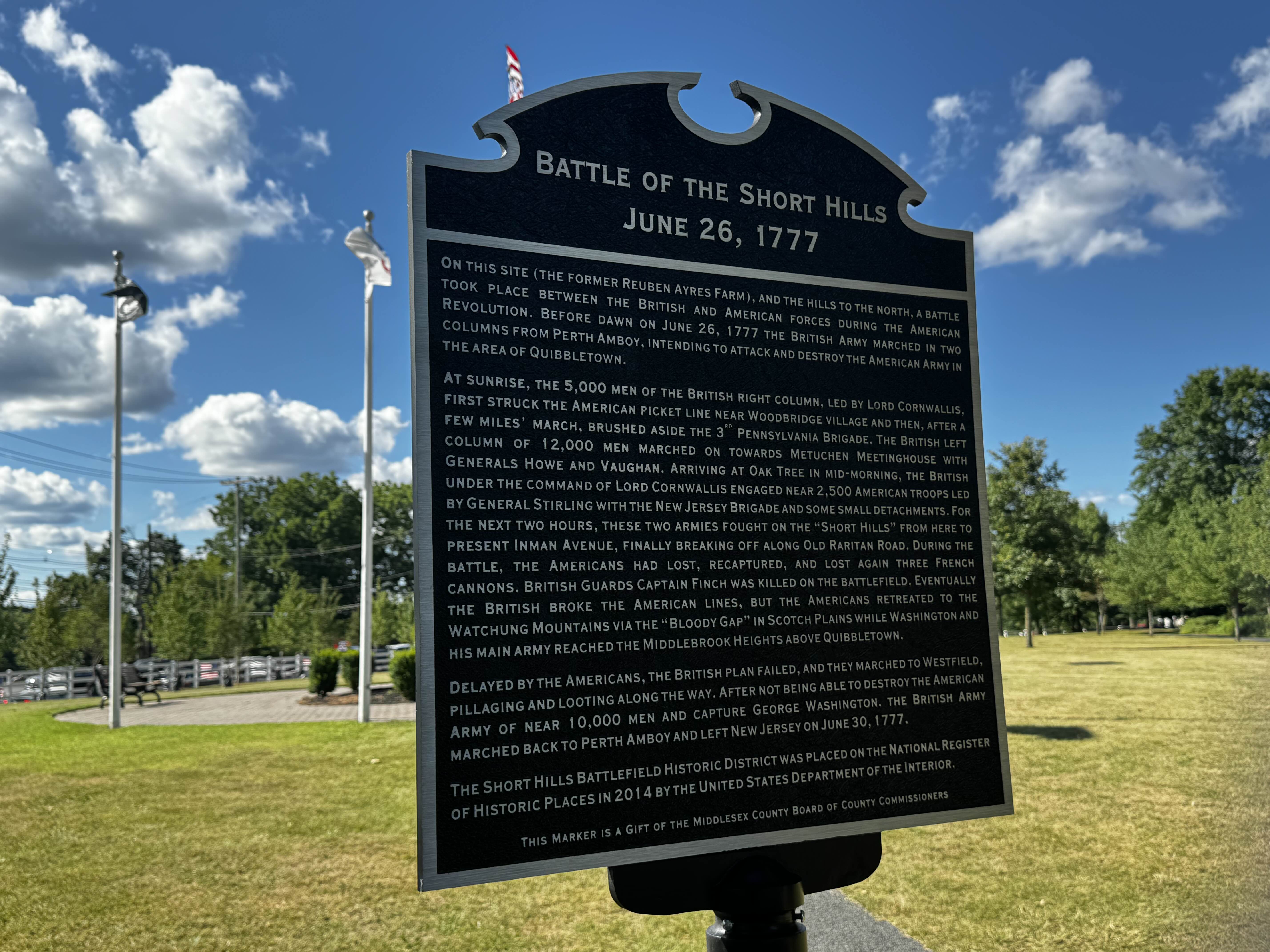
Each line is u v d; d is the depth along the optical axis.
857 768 2.62
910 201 3.04
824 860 2.66
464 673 2.23
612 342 2.54
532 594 2.33
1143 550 40.16
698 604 2.51
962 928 4.60
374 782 8.62
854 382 2.85
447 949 4.57
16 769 9.86
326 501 72.06
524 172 2.52
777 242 2.81
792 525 2.68
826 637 2.65
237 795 8.14
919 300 2.99
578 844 2.28
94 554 47.16
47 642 32.94
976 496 2.95
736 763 2.48
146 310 15.97
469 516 2.31
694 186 2.72
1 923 4.95
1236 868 5.31
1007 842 6.11
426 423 2.31
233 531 69.81
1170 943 4.27
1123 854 5.73
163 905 5.22
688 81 2.76
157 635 33.69
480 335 2.40
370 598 13.86
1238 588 28.23
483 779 2.21
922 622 2.79
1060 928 4.55
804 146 2.90
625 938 4.69
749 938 2.47
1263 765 8.21
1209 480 42.09
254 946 4.61
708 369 2.65
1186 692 14.23
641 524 2.49
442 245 2.40
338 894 5.41
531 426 2.41
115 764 10.07
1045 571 23.67
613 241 2.59
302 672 33.56
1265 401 41.88
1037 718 11.84
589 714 2.34
